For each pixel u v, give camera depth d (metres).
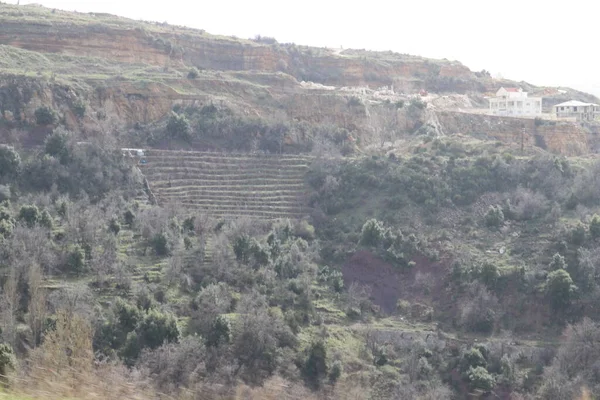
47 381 37.59
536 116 165.38
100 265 88.38
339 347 82.31
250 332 76.06
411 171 120.75
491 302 93.62
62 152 113.38
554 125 153.88
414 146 136.38
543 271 96.50
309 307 89.81
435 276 100.50
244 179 124.88
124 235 100.62
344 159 129.25
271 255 97.75
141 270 91.31
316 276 98.50
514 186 119.12
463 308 93.31
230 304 84.94
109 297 83.44
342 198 119.12
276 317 81.81
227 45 177.75
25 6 174.62
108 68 151.50
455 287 97.75
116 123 129.75
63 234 94.62
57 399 35.66
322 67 188.00
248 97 149.25
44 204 102.44
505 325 91.44
